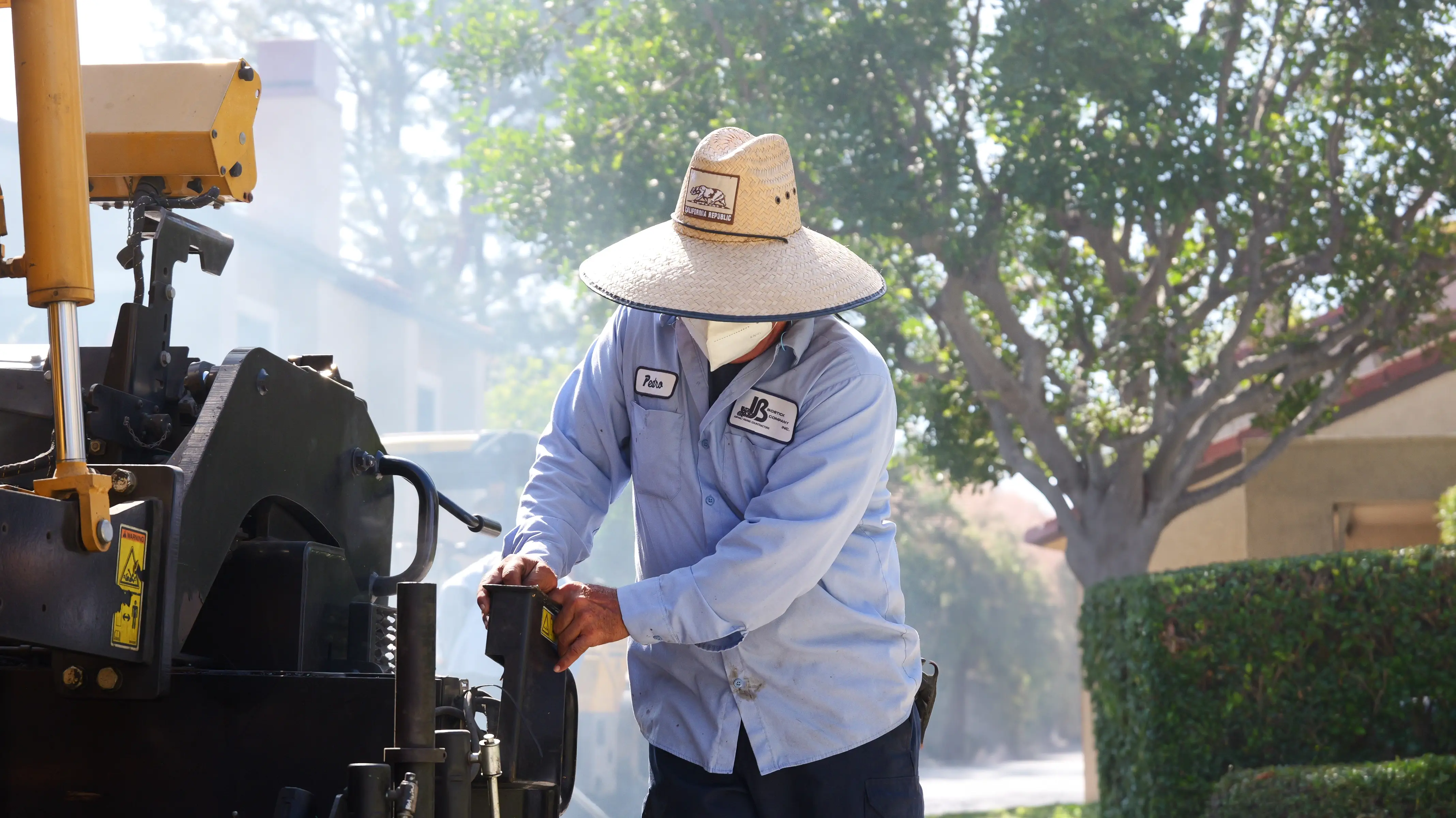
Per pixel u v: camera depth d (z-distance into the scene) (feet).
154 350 7.54
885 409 8.32
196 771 6.57
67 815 6.61
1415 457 48.39
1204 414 47.26
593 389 8.80
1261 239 44.57
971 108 44.83
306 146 56.24
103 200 8.20
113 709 6.64
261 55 56.75
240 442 7.06
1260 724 27.76
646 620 7.42
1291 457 49.34
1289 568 27.89
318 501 7.96
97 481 5.75
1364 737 27.58
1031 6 40.42
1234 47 44.50
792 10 43.09
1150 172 40.45
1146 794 28.27
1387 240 44.55
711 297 7.62
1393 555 27.71
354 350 58.29
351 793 5.55
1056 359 49.83
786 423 8.18
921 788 8.72
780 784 8.32
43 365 7.69
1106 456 53.06
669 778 8.52
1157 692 28.04
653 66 46.29
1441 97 42.91
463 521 9.06
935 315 46.34
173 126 7.89
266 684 6.59
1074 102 42.50
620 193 44.50
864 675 8.38
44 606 5.56
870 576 8.54
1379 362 53.36
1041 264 47.80
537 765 6.83
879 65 42.88
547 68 92.17
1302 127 45.91
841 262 8.08
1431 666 27.30
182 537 6.48
